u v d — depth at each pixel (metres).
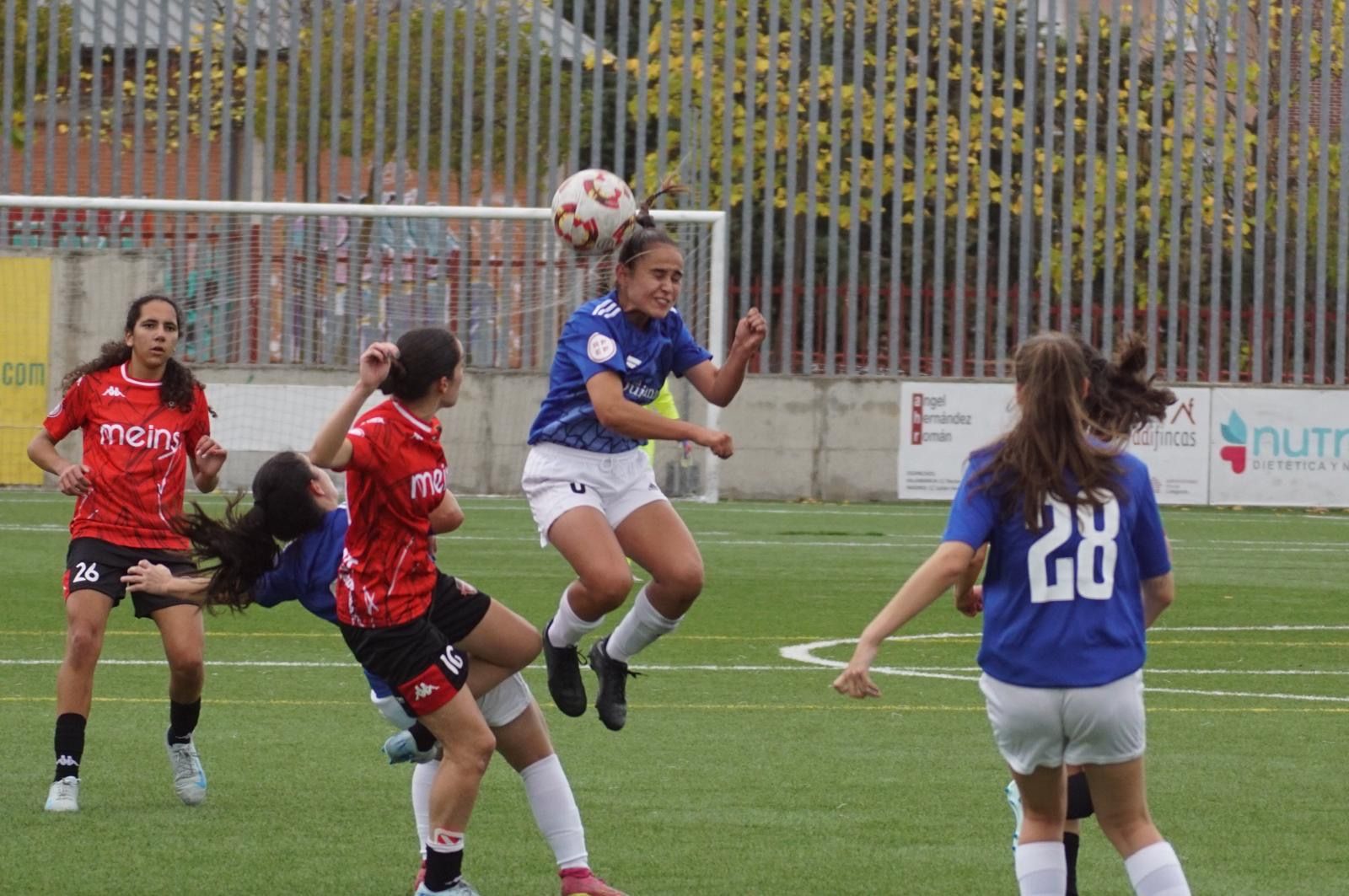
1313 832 20.20
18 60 70.88
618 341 20.47
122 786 22.12
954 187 73.31
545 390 71.06
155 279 69.31
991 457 14.30
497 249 70.81
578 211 22.89
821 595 43.75
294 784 22.33
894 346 73.56
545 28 72.38
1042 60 73.75
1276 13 74.62
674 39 72.31
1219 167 74.00
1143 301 74.62
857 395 73.25
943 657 34.62
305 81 71.81
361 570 16.41
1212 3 73.88
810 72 72.44
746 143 72.31
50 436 21.27
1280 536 62.22
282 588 17.38
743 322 21.09
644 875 17.97
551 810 17.05
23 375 68.69
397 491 16.23
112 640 35.22
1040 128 73.88
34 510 61.31
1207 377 74.62
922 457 73.38
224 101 71.56
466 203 72.31
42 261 68.88
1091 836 20.41
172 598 20.91
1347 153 74.12
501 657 17.14
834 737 26.16
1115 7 73.75
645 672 32.28
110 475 21.08
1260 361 74.44
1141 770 14.44
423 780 17.61
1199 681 32.09
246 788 22.05
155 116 71.81
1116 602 14.07
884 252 74.06
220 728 26.19
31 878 17.34
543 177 72.50
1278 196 74.44
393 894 17.00
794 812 21.05
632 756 24.53
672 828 20.16
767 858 18.73
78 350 69.06
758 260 73.19
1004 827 20.33
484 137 72.19
